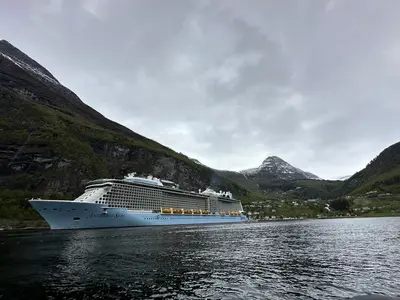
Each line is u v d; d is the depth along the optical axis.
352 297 21.58
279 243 56.94
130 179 135.25
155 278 27.62
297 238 67.44
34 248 49.62
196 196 171.00
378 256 39.94
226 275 28.80
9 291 23.52
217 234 80.38
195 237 70.38
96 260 37.44
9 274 29.61
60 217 91.19
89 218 97.50
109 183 114.94
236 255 41.53
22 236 76.50
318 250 46.50
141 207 127.38
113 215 103.56
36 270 31.44
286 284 25.23
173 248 49.06
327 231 90.88
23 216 139.50
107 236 71.81
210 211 181.75
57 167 189.50
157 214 124.81
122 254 42.47
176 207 152.50
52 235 76.38
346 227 113.19
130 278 27.67
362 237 68.12
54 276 28.59
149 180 142.62
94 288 24.30
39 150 187.62
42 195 165.00
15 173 173.12
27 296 22.23
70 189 186.12
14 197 150.12
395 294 22.25
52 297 21.97
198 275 28.81
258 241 61.00
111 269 31.72
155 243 56.59
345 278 27.30
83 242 58.34
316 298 21.42
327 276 28.17
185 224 145.62
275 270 31.09
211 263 35.25
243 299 21.23
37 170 180.88
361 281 26.17
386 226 115.31
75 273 29.86
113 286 24.83
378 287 24.23
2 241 63.12
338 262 35.66
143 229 101.06
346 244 54.22
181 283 25.78
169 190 147.75
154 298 21.58
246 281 26.38
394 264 34.22
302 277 27.81
